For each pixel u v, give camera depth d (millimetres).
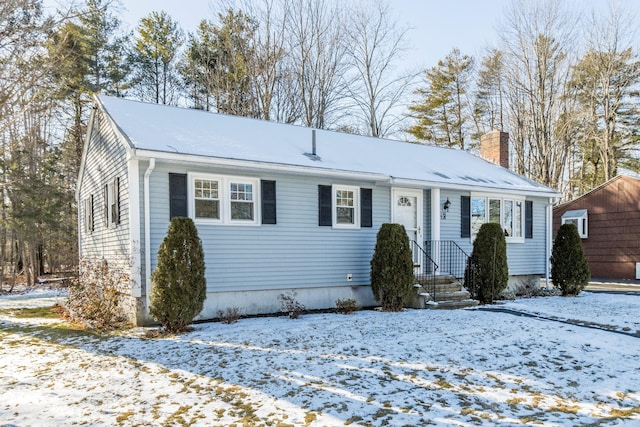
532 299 12797
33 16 16125
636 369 5988
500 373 5668
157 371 5762
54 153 24578
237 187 9906
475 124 33406
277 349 6711
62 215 23172
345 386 5090
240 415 4309
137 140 8953
